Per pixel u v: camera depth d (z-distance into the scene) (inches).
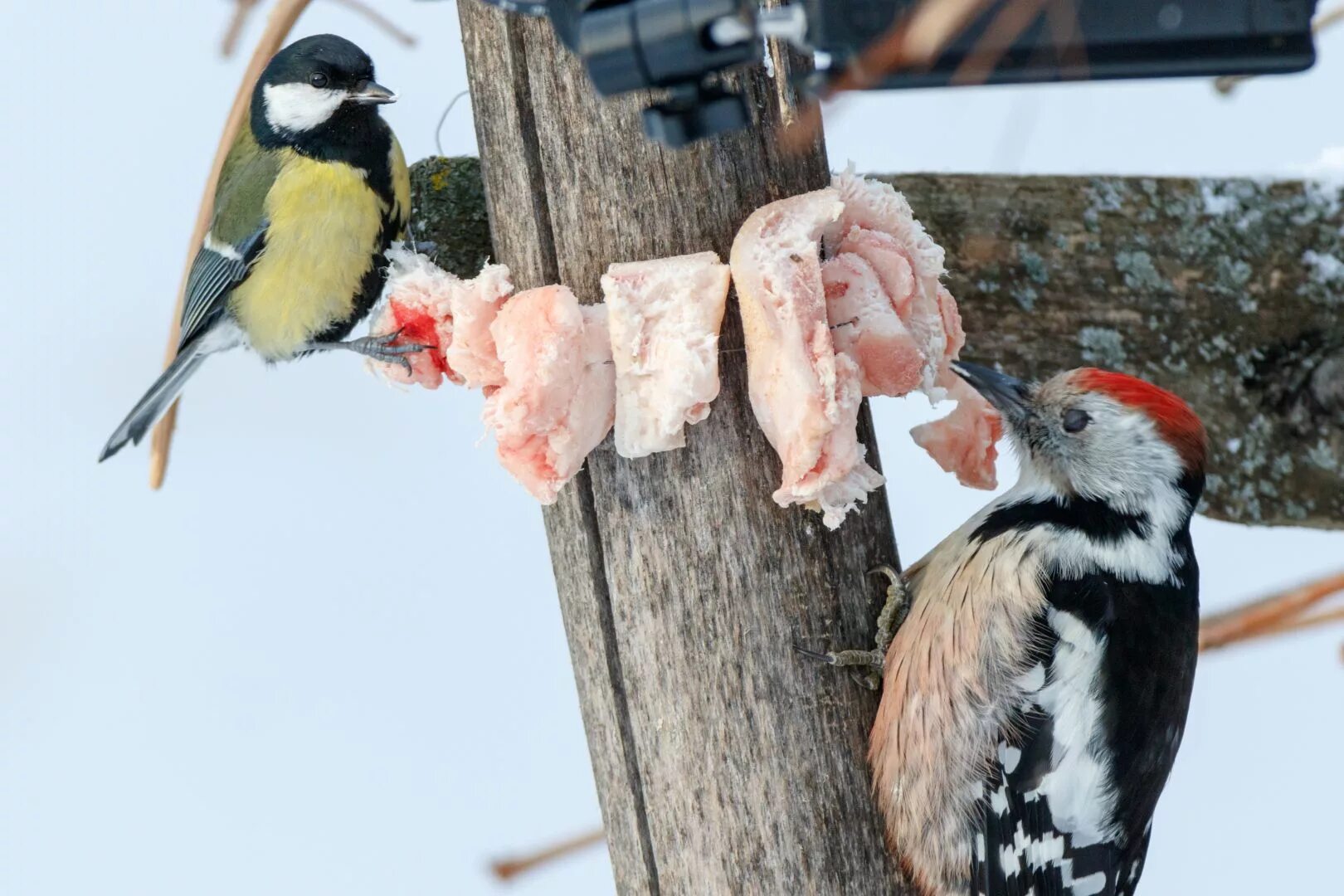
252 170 318.0
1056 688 272.2
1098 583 279.3
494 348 234.4
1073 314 327.3
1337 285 317.1
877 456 255.8
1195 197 323.6
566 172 235.5
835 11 161.9
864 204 240.5
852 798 248.2
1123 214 324.8
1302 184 321.4
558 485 229.8
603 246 234.7
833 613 245.8
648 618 240.4
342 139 313.3
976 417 292.5
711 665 239.6
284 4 290.0
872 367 235.8
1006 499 297.3
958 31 158.1
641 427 228.5
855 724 249.1
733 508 237.0
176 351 328.2
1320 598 239.9
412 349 246.4
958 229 327.6
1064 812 273.0
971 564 280.5
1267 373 321.7
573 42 183.5
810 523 243.1
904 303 238.8
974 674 269.9
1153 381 325.7
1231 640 241.1
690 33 169.2
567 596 249.1
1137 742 278.5
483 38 239.9
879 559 253.8
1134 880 289.1
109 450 329.7
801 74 224.5
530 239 238.8
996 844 268.1
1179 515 287.6
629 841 248.7
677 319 224.5
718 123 177.9
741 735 240.5
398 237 320.8
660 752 243.1
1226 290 321.7
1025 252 327.0
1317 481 319.6
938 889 262.1
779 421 225.6
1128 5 168.4
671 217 233.1
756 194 234.7
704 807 241.8
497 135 240.7
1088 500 286.8
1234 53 169.0
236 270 321.1
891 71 160.2
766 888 242.4
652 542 238.7
